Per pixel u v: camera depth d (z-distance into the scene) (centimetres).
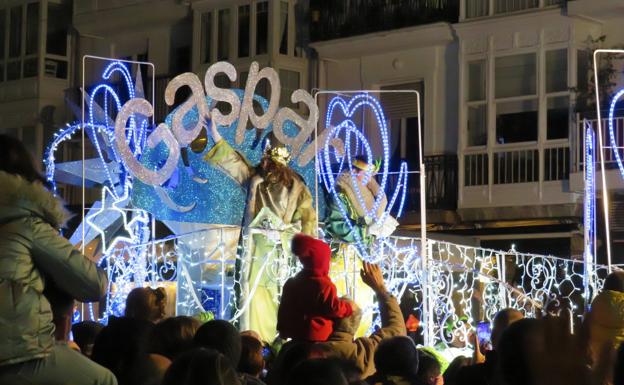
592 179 1694
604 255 2506
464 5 2841
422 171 1438
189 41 3325
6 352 517
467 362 759
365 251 1523
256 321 1405
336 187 1548
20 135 3641
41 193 540
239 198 1510
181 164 1507
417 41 2920
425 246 1404
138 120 1524
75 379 539
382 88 3003
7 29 3684
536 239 2738
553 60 2698
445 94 2897
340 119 3055
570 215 2636
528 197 2695
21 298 520
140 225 1705
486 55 2800
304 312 789
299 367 482
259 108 2964
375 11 2995
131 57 3469
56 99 3612
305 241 814
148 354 640
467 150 2814
